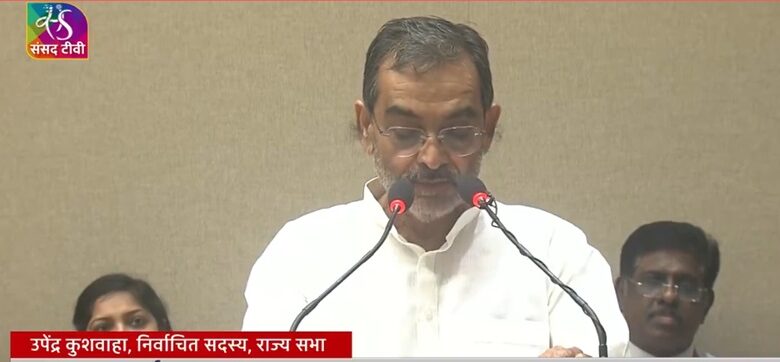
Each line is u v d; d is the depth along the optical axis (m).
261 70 5.32
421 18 2.96
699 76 5.38
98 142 5.34
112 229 5.31
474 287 3.17
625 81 5.36
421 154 2.78
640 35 5.36
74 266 5.31
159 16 5.33
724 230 5.38
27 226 5.33
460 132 2.79
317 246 3.24
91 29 5.36
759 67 5.41
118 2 5.35
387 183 2.88
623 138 5.33
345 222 3.28
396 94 2.77
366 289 3.16
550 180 5.30
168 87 5.33
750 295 5.38
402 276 3.18
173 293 5.26
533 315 3.12
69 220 5.33
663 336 4.69
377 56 2.87
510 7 5.34
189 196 5.30
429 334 3.13
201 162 5.31
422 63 2.76
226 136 5.31
